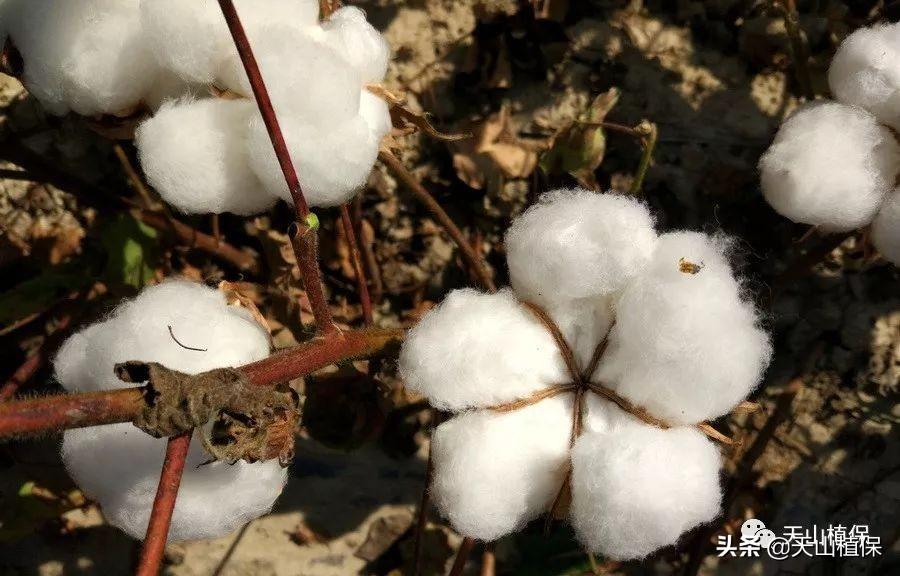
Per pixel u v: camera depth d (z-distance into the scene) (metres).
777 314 0.36
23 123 0.36
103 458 0.23
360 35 0.25
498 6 0.36
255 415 0.20
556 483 0.24
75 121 0.36
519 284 0.24
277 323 0.36
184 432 0.19
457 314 0.24
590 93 0.37
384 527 0.37
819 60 0.36
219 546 0.37
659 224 0.36
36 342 0.36
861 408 0.36
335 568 0.37
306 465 0.37
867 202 0.26
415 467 0.37
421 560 0.36
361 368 0.35
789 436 0.37
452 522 0.24
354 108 0.23
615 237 0.23
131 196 0.36
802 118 0.27
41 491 0.35
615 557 0.24
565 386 0.24
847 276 0.36
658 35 0.37
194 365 0.23
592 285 0.23
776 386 0.36
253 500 0.24
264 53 0.23
